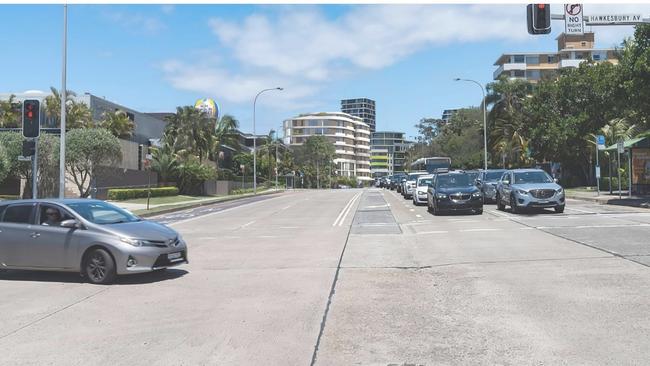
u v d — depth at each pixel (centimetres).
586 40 9650
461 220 2048
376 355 580
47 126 4909
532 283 900
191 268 1152
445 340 626
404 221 2116
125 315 766
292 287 931
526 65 9919
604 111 4569
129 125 5362
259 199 5016
